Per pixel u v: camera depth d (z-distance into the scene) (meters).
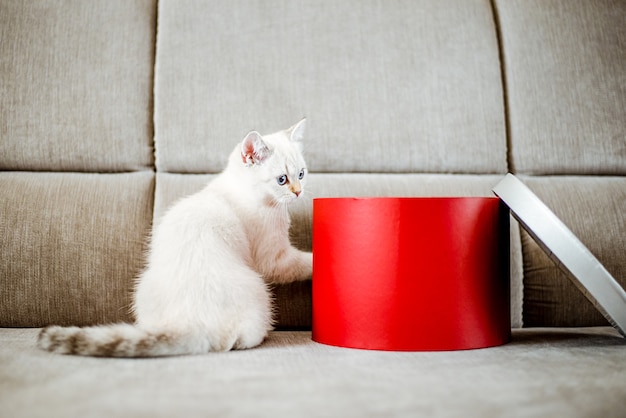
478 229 1.05
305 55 1.50
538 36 1.58
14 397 0.69
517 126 1.53
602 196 1.48
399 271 1.02
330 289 1.09
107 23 1.46
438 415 0.63
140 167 1.42
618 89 1.57
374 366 0.88
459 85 1.53
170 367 0.87
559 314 1.41
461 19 1.57
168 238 1.12
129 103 1.43
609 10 1.59
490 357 0.95
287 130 1.34
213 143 1.43
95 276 1.31
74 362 0.89
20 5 1.45
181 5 1.49
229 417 0.62
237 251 1.16
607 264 1.41
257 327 1.06
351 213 1.06
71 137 1.40
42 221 1.32
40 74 1.42
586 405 0.67
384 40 1.53
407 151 1.48
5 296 1.29
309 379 0.79
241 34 1.49
